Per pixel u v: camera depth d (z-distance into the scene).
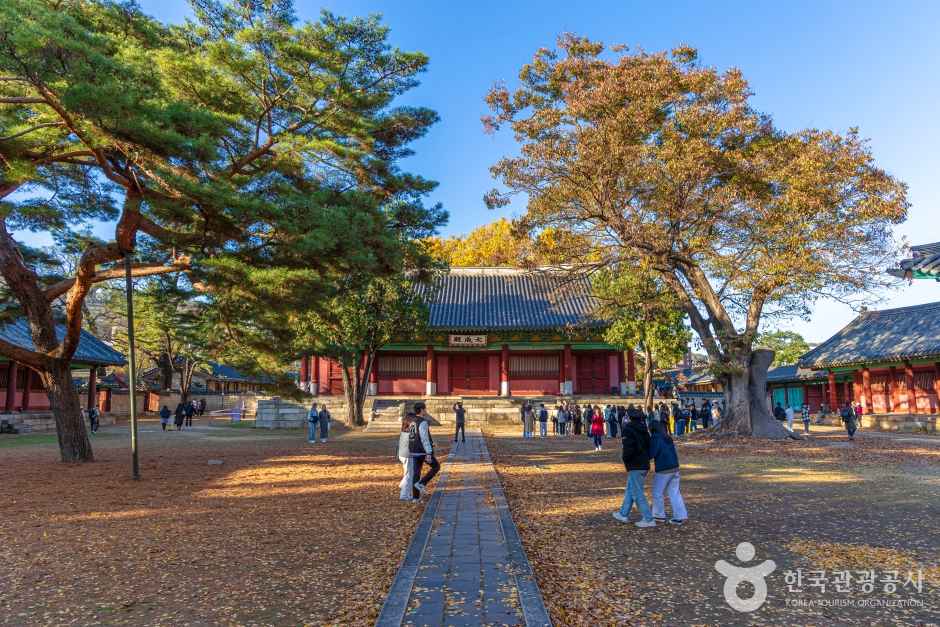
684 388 75.00
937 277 12.47
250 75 14.58
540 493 12.53
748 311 25.08
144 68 12.06
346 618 5.51
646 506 9.34
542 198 23.22
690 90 21.02
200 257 13.58
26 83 12.14
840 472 15.89
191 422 42.03
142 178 13.88
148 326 49.16
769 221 20.41
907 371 37.69
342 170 17.09
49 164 15.35
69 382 17.61
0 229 16.17
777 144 21.86
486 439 28.33
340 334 33.91
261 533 8.91
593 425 22.78
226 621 5.51
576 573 6.89
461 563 6.93
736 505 11.13
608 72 21.56
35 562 7.46
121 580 6.75
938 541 8.44
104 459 18.84
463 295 45.22
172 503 11.40
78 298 15.78
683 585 6.49
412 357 43.66
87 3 13.57
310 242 12.01
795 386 56.38
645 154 20.66
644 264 22.48
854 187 19.94
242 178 14.05
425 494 12.20
